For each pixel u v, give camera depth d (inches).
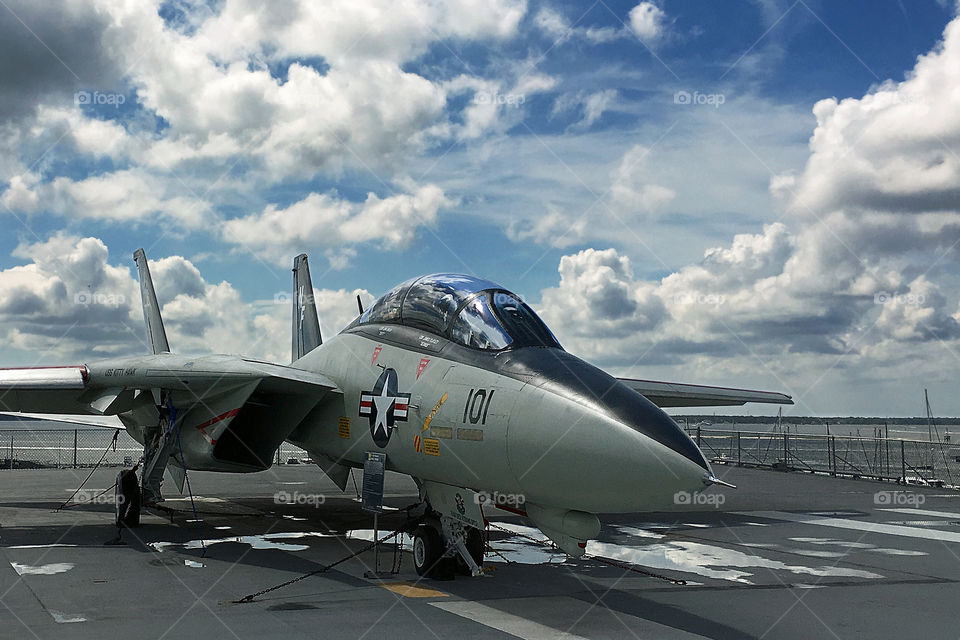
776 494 717.9
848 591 304.5
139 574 319.9
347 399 376.8
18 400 467.2
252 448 428.8
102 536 426.6
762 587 311.0
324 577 319.0
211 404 403.5
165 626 235.1
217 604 266.8
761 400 629.9
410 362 337.1
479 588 302.8
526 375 278.4
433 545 320.2
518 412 267.3
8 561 347.3
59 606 260.7
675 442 236.8
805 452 2103.8
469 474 292.8
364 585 304.3
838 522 524.1
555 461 252.2
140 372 404.8
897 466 1566.2
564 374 271.9
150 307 630.5
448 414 299.9
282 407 407.5
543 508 283.1
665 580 323.0
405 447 328.5
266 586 298.8
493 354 300.2
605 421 245.1
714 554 392.8
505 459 270.2
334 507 580.1
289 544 406.3
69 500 596.4
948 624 253.4
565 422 252.1
